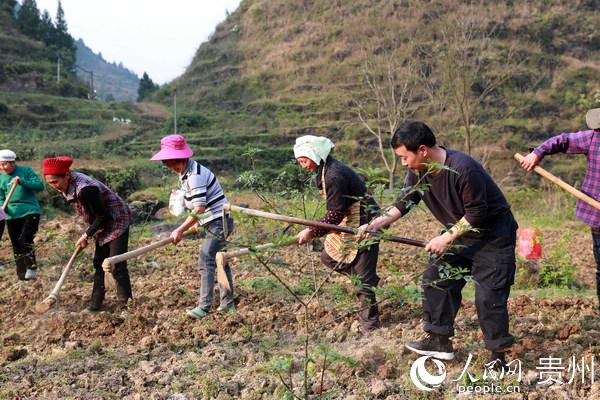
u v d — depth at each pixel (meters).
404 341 5.14
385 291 3.99
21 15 78.25
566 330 5.23
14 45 66.44
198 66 72.56
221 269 5.00
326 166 5.06
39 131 41.16
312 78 60.12
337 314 5.94
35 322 5.98
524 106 47.84
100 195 6.12
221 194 5.95
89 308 6.41
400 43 54.88
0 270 8.65
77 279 7.86
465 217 4.23
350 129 44.69
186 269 8.51
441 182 4.29
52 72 62.47
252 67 67.50
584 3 61.38
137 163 26.62
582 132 5.50
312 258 4.56
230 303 6.15
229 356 5.14
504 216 4.38
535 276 8.16
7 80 57.53
